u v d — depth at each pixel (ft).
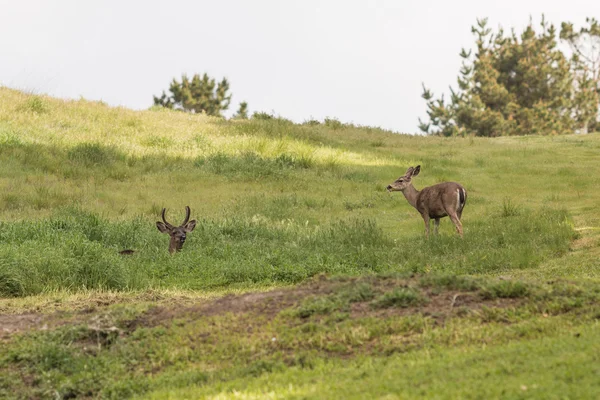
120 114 369.71
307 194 255.50
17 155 275.39
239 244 177.06
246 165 284.41
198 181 268.00
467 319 94.02
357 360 85.92
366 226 195.93
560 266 143.64
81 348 98.02
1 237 166.09
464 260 152.76
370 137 394.11
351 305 100.73
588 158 333.01
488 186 271.90
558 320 90.84
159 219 211.41
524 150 352.28
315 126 418.10
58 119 339.16
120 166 280.72
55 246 153.38
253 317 100.94
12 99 355.36
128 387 86.48
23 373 92.63
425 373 74.69
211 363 91.30
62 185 250.37
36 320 110.01
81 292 134.62
